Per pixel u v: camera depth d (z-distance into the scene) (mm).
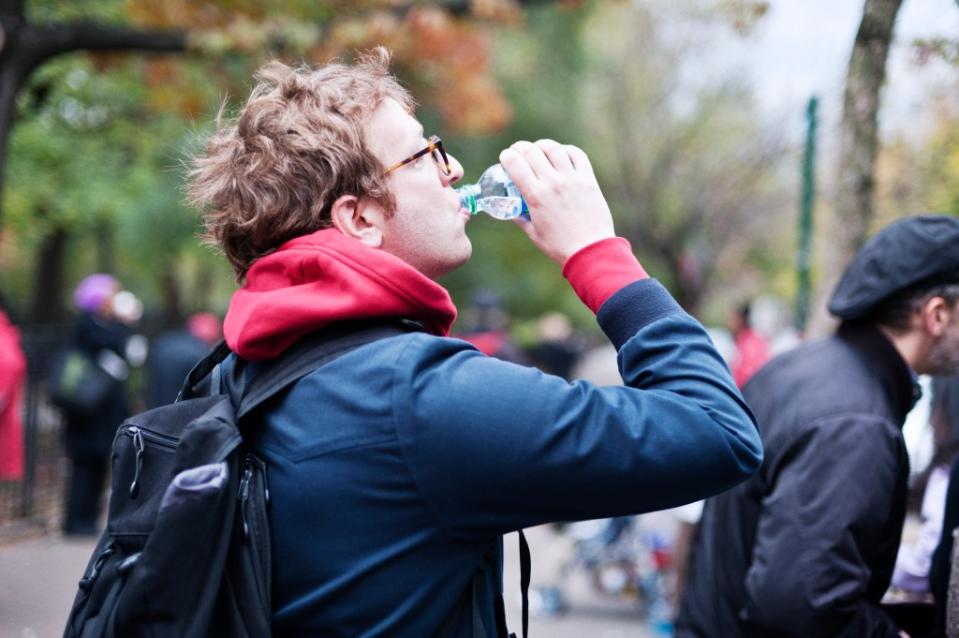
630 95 20500
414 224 1497
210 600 1303
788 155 12039
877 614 2080
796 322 4785
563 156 1534
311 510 1339
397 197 1487
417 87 9391
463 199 1662
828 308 2312
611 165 20953
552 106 20125
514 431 1296
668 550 6391
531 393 1323
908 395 2234
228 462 1357
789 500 2086
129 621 1300
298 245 1433
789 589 2035
